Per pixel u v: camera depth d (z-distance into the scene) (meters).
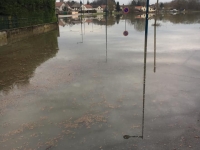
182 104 4.75
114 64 8.17
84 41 14.65
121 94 5.36
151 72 7.05
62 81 6.41
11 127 4.04
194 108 4.56
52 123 4.13
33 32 19.69
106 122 4.12
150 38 15.34
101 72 7.19
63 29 24.56
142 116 4.30
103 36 17.05
